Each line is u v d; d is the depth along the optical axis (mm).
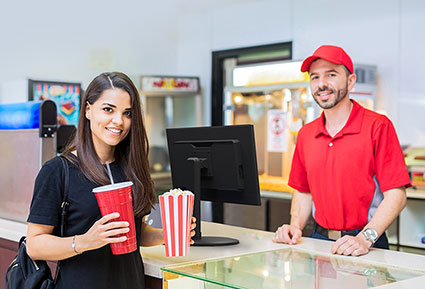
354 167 2320
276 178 4531
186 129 2260
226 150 2152
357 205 2342
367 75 4680
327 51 2262
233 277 1627
